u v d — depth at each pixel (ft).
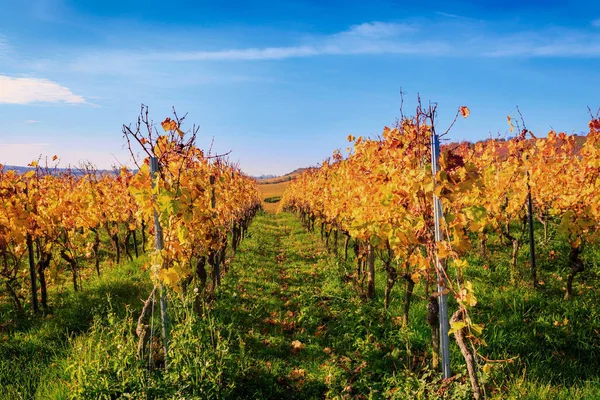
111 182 38.75
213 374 13.25
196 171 18.74
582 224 19.62
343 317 20.38
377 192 17.95
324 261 36.19
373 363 16.05
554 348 16.37
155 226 14.47
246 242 47.19
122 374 12.28
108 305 22.11
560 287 22.75
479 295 21.49
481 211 12.38
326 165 40.93
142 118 14.21
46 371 14.92
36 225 23.11
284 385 15.06
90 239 31.68
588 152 21.16
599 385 13.56
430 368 14.83
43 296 22.89
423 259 13.62
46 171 29.96
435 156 12.50
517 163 25.13
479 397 11.37
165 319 14.39
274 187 277.85
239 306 22.65
